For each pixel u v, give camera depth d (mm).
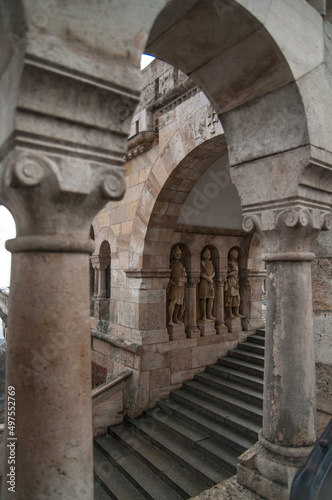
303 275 2693
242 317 8297
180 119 5750
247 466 2803
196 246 7523
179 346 7109
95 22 1607
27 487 1584
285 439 2615
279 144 2648
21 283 1661
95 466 5672
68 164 1613
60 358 1641
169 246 6859
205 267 7699
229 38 2418
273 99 2613
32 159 1531
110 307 7766
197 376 7219
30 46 1412
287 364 2639
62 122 1582
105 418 6566
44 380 1612
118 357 7273
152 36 2471
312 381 2662
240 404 5984
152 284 6777
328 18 3016
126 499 4855
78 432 1667
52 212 1647
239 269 8469
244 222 2953
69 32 1527
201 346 7438
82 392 1698
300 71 2488
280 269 2727
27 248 1645
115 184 1748
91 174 1680
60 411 1625
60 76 1503
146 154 6688
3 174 1595
